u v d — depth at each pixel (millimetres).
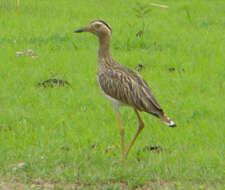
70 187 9250
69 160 10281
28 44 20016
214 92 15062
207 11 30734
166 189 9273
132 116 12969
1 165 10031
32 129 12016
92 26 11305
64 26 23531
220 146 11289
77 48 19969
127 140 11578
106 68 10961
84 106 13578
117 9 30375
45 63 17375
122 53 19328
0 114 12750
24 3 29781
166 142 11461
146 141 11523
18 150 10727
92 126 12203
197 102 14062
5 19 24203
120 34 22219
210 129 12203
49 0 32000
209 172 9883
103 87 10789
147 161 10312
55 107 13531
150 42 21047
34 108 13398
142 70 17281
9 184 9336
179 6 32219
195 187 9391
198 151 10953
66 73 16422
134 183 9336
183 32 23641
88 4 31828
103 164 10086
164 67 17906
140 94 10180
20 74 16047
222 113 13352
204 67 17719
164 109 13570
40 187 9227
